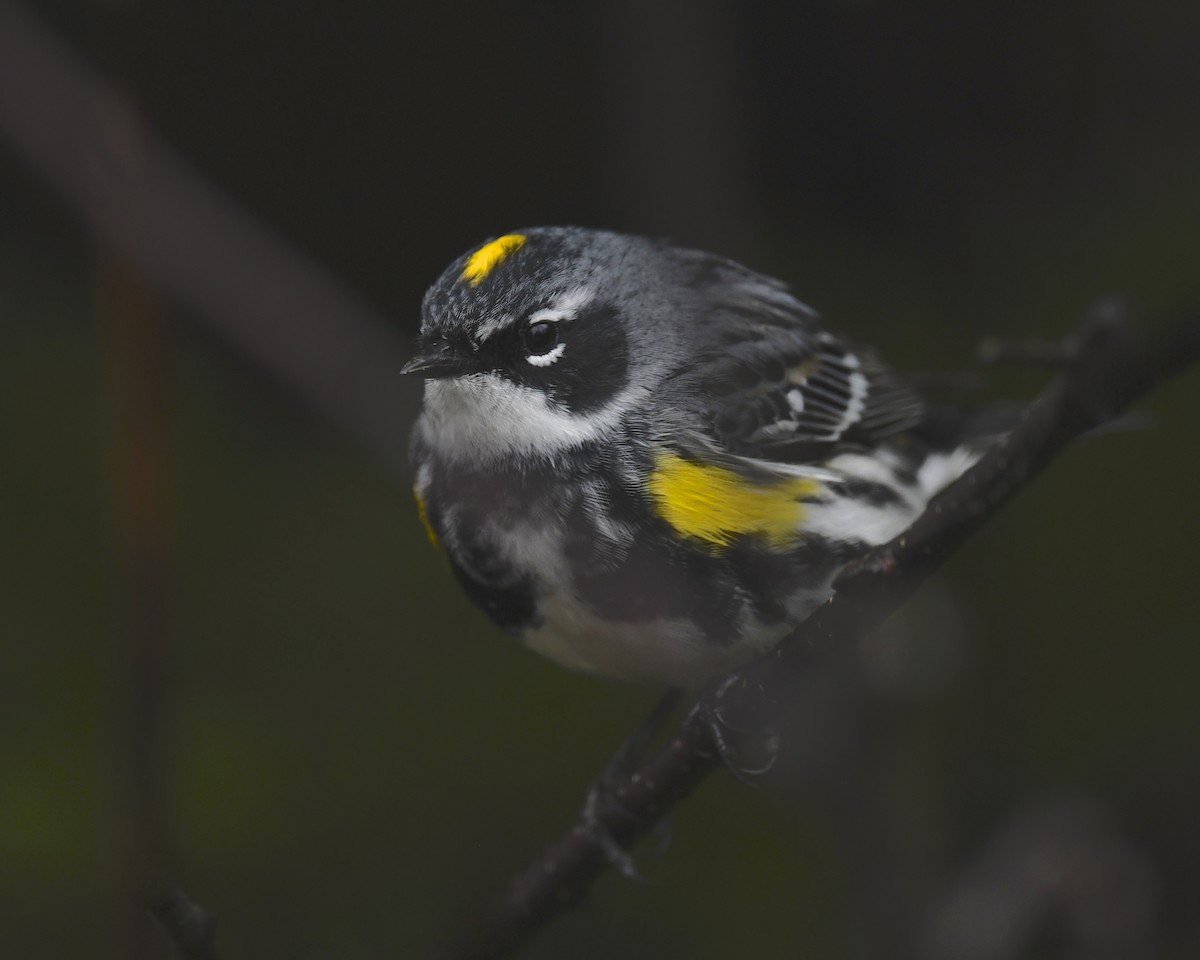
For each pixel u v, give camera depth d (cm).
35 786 1104
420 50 1137
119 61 840
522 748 1177
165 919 569
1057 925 1017
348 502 1269
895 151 1220
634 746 877
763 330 902
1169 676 1205
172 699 820
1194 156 1239
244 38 1115
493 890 1078
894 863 997
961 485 614
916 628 1026
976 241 1252
